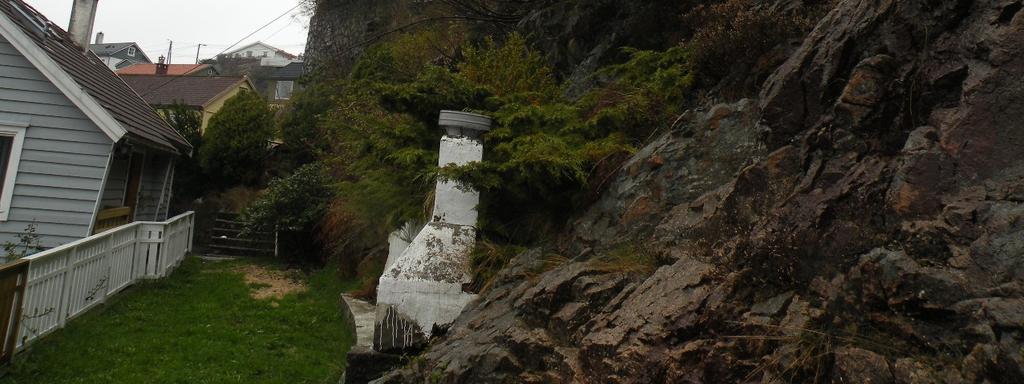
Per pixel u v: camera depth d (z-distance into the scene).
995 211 2.27
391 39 14.95
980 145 2.49
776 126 3.56
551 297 3.67
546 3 9.82
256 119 15.61
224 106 15.76
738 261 2.97
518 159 4.93
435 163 5.80
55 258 6.03
